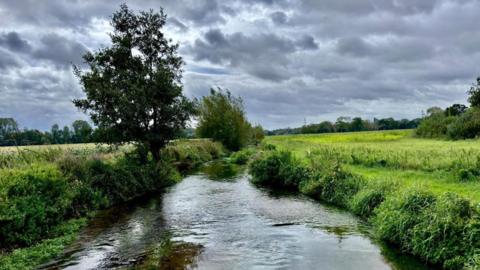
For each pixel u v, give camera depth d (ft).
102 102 81.00
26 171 47.14
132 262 34.86
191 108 94.32
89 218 52.90
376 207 48.08
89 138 83.92
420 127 236.84
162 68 89.66
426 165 69.05
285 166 81.51
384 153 86.07
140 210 58.13
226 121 197.77
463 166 61.31
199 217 52.75
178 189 78.69
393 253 36.06
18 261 34.27
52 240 40.91
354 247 38.09
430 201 37.81
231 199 66.03
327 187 63.16
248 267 33.14
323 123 547.90
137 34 91.15
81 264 34.45
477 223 31.09
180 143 148.56
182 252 37.47
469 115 195.52
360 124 532.32
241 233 44.06
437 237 32.78
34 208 41.86
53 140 227.40
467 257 29.19
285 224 47.75
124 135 83.76
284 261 34.55
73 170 60.34
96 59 85.15
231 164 137.90
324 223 47.75
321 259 34.88
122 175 69.62
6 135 118.93
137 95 82.74
